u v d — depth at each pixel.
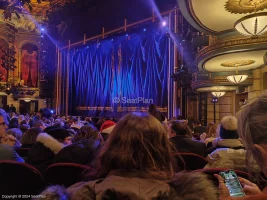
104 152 1.10
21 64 23.48
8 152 2.43
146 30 16.11
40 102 23.53
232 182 1.03
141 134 1.06
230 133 2.60
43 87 22.97
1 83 22.69
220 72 10.00
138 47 17.28
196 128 7.02
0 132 2.91
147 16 15.70
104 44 19.11
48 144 2.78
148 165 1.02
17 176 2.09
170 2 14.48
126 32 16.94
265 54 6.39
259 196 0.71
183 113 14.17
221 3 4.89
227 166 2.12
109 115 18.47
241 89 11.03
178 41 13.64
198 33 9.58
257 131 0.72
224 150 2.21
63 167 2.24
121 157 1.02
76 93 20.80
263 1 4.63
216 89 11.19
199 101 13.46
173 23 14.45
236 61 7.82
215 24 5.99
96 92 19.61
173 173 1.04
